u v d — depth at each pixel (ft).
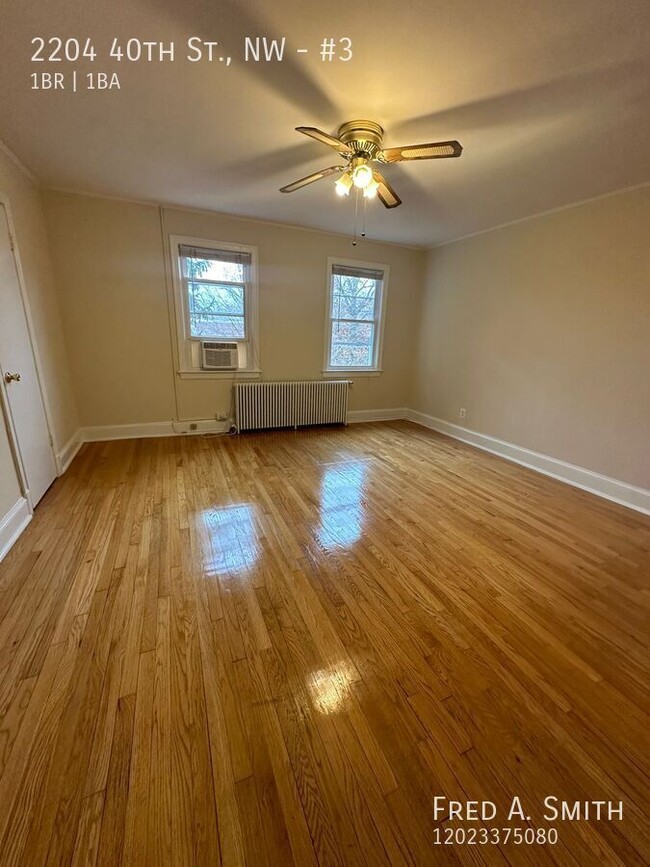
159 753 3.63
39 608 5.43
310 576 6.36
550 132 6.96
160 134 7.48
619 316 9.49
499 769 3.62
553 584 6.39
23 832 3.03
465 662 4.79
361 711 4.12
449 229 13.34
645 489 9.22
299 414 15.42
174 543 7.17
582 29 4.62
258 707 4.11
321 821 3.18
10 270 8.13
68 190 10.89
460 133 7.07
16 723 3.85
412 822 3.21
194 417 14.21
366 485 10.23
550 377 11.36
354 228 13.84
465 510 8.99
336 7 4.45
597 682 4.58
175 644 4.90
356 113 6.55
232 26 4.77
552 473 11.45
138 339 12.80
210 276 13.28
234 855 2.96
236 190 10.53
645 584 6.47
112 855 2.92
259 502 8.98
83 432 12.82
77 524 7.76
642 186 8.80
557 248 10.87
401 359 17.56
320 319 15.31
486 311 13.50
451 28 4.67
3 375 7.28
